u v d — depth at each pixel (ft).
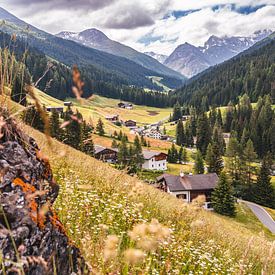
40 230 8.88
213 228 32.24
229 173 302.86
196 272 16.62
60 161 26.11
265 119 481.46
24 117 10.33
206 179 217.77
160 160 343.26
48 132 5.35
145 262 12.55
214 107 585.63
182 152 395.75
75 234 13.92
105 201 21.17
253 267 23.29
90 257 10.78
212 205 187.73
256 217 193.67
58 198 18.15
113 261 9.61
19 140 10.16
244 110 557.74
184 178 215.72
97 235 14.02
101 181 26.84
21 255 7.93
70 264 9.70
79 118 5.30
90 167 32.94
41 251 8.68
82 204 17.97
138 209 19.79
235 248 28.09
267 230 168.35
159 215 25.04
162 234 7.61
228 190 184.34
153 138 541.34
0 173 8.72
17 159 9.56
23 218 8.50
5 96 8.15
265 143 426.92
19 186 9.02
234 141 310.04
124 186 26.84
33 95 5.30
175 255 16.43
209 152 310.86
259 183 257.14
